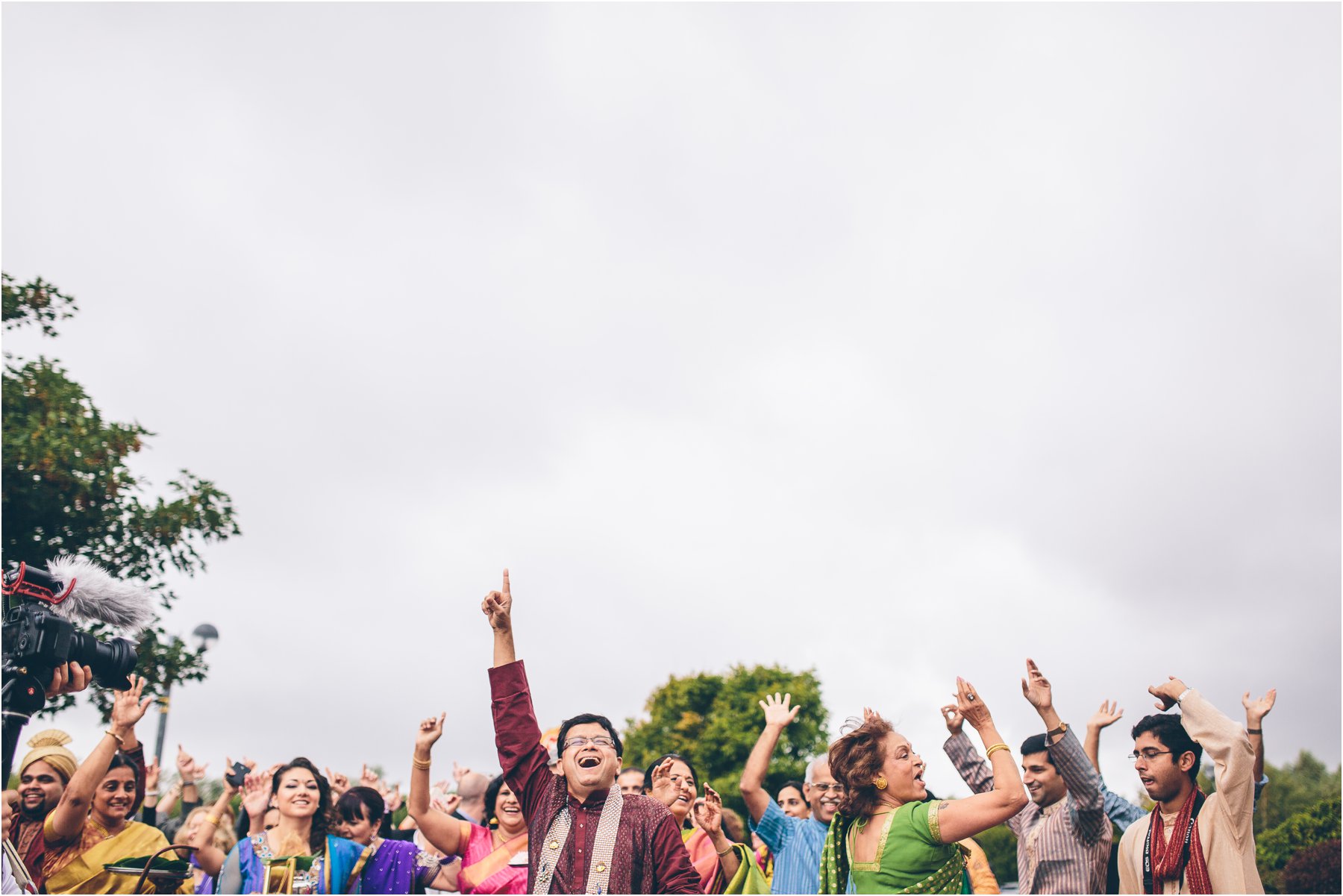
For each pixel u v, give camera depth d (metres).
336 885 5.63
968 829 4.09
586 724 4.33
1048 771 5.53
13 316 16.56
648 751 46.59
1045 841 5.28
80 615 4.82
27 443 15.07
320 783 5.88
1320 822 14.62
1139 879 4.74
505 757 4.39
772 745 5.61
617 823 4.20
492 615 4.53
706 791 5.15
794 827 5.67
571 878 4.09
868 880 4.22
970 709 4.28
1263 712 4.78
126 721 5.40
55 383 16.28
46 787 5.57
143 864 5.32
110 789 5.66
